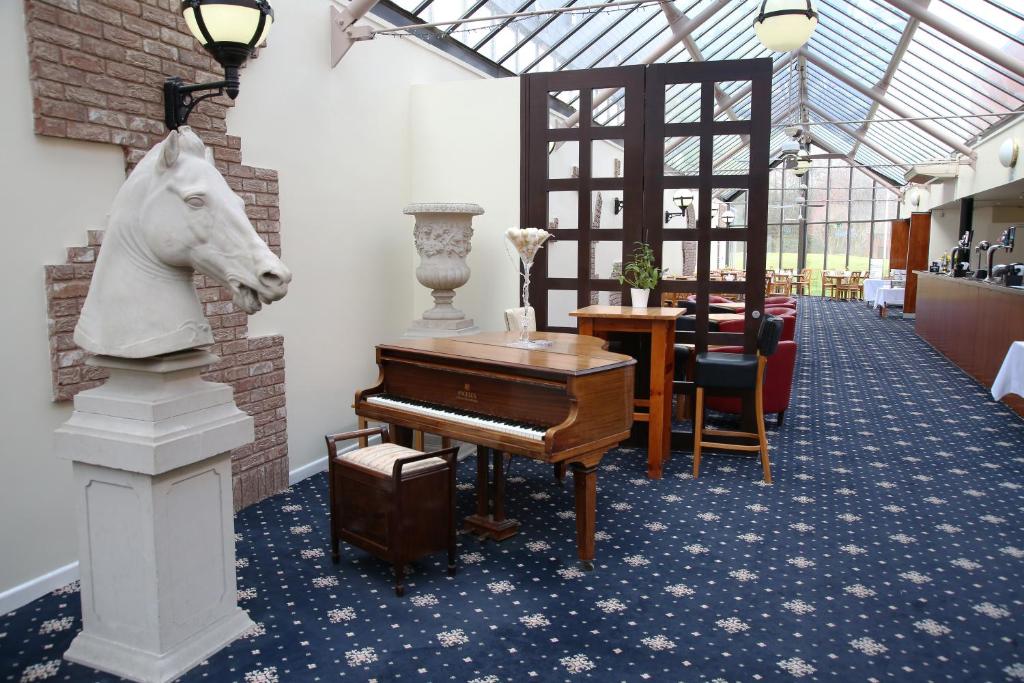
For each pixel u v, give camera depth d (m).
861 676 2.58
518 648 2.75
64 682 2.51
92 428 2.52
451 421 3.54
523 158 5.73
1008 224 14.93
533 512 4.25
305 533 3.88
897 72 11.91
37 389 3.11
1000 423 6.43
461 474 5.03
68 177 3.18
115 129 3.31
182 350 2.55
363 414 4.00
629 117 5.56
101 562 2.59
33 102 3.00
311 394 4.88
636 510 4.29
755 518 4.16
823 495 4.55
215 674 2.55
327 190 4.91
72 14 3.10
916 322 13.21
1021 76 8.42
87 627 2.66
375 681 2.53
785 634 2.87
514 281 5.89
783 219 25.59
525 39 7.86
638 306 5.39
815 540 3.83
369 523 3.27
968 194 13.02
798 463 5.25
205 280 3.88
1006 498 4.48
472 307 6.04
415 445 4.98
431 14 6.19
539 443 3.17
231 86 3.04
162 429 2.45
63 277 3.13
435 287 5.23
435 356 3.82
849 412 6.91
